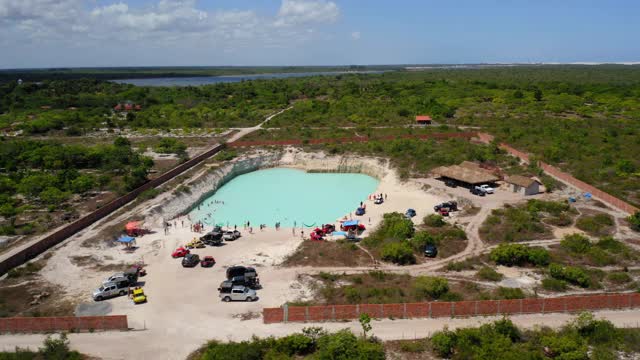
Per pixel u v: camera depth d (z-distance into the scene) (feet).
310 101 640.17
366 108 576.20
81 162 354.33
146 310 161.17
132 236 234.17
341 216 277.64
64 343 137.59
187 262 197.36
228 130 508.53
